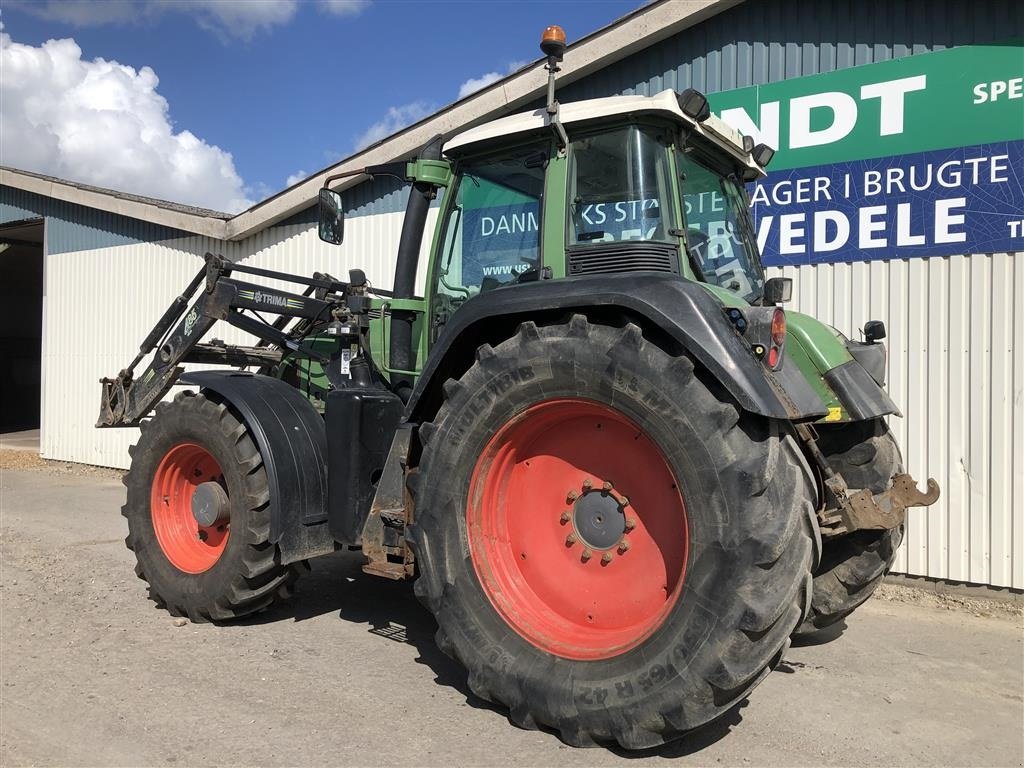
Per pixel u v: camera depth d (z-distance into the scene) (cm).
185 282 995
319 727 303
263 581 415
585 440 315
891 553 392
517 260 368
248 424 418
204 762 275
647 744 271
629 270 326
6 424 1958
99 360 1094
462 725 306
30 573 528
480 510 319
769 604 254
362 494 394
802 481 278
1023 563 500
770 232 591
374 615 452
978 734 313
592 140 343
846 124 558
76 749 284
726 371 268
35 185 1135
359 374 436
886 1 542
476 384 315
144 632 415
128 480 467
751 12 590
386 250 796
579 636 303
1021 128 498
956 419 521
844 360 375
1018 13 498
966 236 517
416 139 754
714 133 356
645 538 300
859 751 295
